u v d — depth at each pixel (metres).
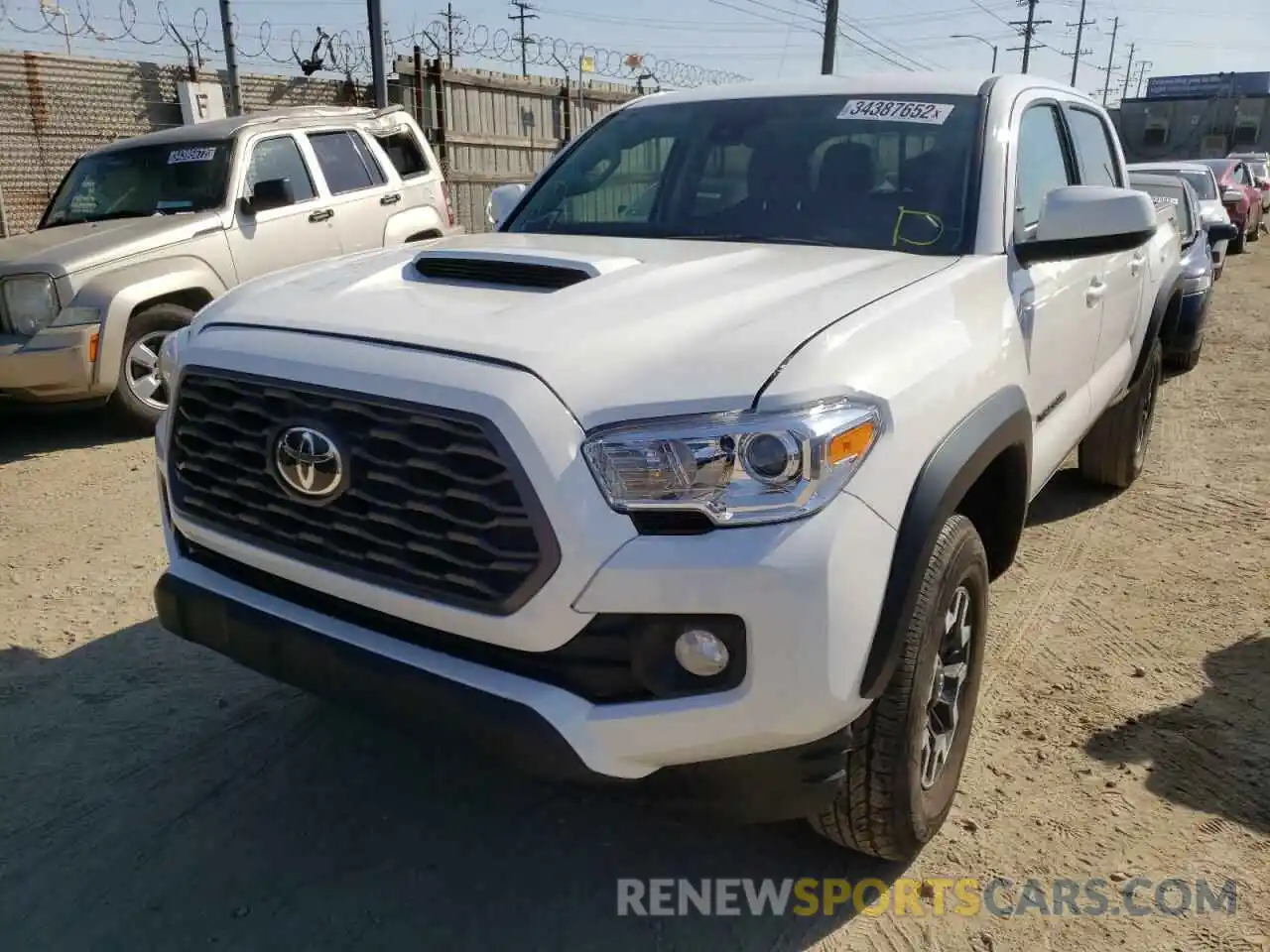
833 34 23.50
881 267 2.82
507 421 1.99
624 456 2.00
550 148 16.03
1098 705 3.46
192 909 2.52
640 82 17.83
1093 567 4.63
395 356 2.18
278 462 2.31
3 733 3.23
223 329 2.54
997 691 3.54
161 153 7.54
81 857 2.69
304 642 2.34
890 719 2.32
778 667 2.02
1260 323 11.41
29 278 6.11
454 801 2.96
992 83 3.53
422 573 2.16
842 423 2.08
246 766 3.10
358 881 2.63
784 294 2.48
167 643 3.83
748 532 2.00
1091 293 3.79
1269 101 40.91
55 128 10.63
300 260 7.61
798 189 3.39
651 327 2.23
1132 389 5.18
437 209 9.02
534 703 2.06
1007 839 2.80
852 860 2.72
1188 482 5.86
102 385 6.34
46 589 4.28
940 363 2.43
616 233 3.57
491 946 2.43
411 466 2.12
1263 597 4.31
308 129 7.95
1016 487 2.96
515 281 2.70
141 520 5.12
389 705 2.23
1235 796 2.97
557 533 1.99
